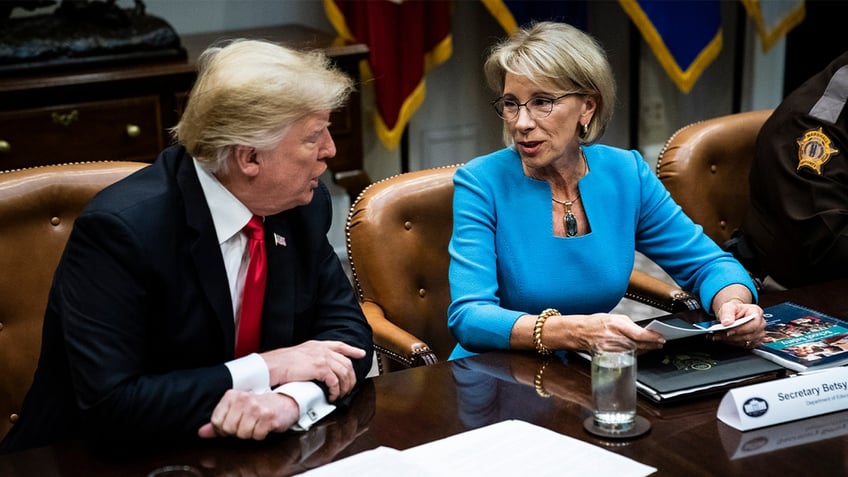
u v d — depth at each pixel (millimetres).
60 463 1466
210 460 1471
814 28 5082
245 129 1534
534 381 1729
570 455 1447
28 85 3242
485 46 4855
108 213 1562
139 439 1510
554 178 2115
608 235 2117
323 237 1822
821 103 2582
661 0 4695
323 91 1572
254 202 1630
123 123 3426
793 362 1733
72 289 1552
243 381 1568
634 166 2188
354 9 4188
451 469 1418
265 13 4379
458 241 2088
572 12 4672
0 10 3393
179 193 1622
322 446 1508
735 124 2812
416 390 1698
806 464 1429
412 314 2342
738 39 5270
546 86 1966
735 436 1511
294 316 1738
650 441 1499
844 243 2459
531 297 2090
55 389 1642
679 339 1850
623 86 5301
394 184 2371
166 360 1640
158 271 1572
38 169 2076
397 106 4266
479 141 5008
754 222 2686
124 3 4066
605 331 1756
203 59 1626
